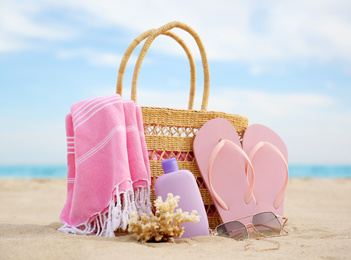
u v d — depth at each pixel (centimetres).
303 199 166
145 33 77
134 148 66
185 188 62
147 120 71
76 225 66
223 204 70
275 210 74
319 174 1017
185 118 74
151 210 69
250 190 71
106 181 65
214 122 76
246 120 84
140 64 73
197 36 81
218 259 45
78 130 67
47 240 51
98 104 68
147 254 46
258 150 79
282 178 78
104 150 66
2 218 95
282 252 50
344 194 192
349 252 49
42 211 117
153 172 70
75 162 67
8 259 45
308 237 63
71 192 71
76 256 46
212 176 72
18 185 257
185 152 74
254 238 63
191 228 60
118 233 65
